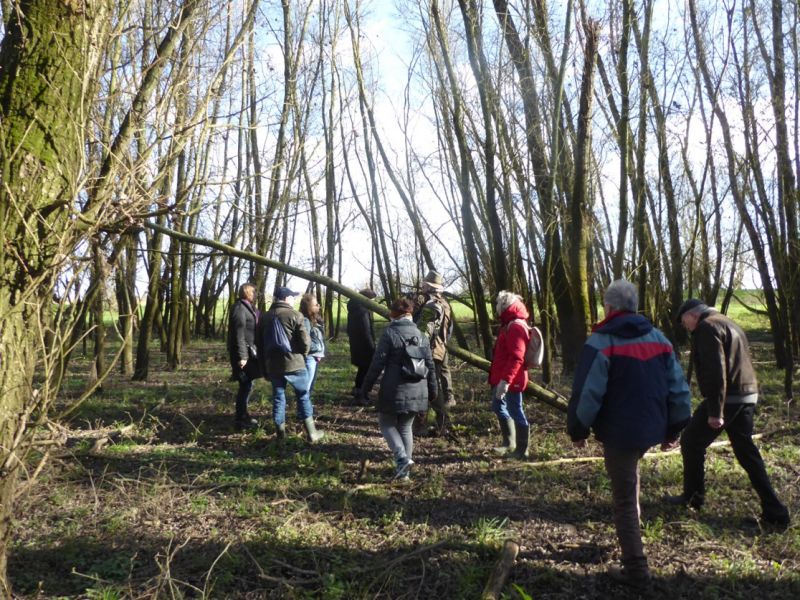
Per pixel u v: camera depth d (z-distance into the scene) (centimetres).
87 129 325
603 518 502
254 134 1272
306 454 688
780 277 1118
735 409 469
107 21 325
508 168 907
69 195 301
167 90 384
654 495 543
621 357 381
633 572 383
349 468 641
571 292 904
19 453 282
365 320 994
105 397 1000
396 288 1403
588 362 384
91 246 315
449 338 830
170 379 1253
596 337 389
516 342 646
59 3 300
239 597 378
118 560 419
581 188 871
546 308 934
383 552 441
